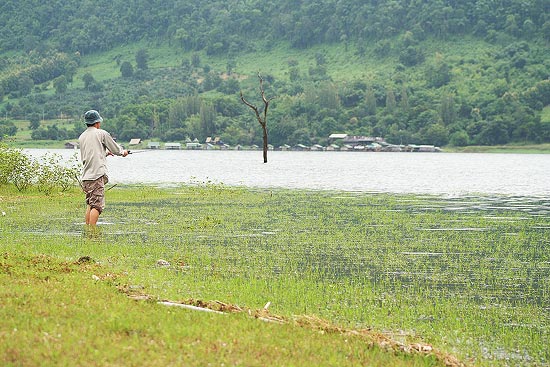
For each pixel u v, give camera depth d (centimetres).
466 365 1585
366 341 1627
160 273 2352
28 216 3884
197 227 3619
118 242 3047
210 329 1537
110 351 1329
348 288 2286
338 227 3738
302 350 1461
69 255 2630
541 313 2056
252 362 1346
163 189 6556
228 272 2472
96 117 3325
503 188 7488
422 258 2861
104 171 3309
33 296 1694
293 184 7688
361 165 14825
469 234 3569
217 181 8169
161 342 1414
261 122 10012
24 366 1232
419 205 5156
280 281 2344
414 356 1570
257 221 3941
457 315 2017
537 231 3716
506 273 2591
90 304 1672
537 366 1617
